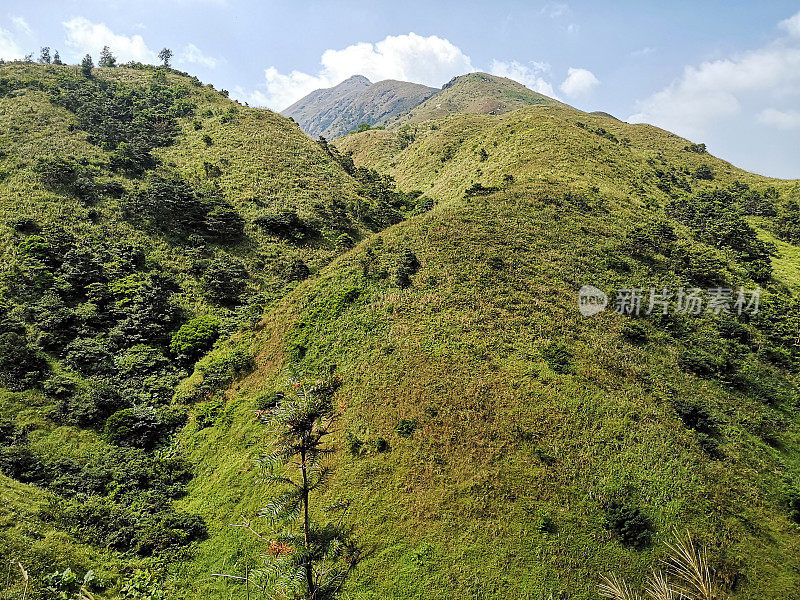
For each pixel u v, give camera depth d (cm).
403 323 3497
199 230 5697
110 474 2625
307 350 3503
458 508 2267
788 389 3491
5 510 2100
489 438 2580
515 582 1995
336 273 4325
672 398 3067
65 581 1880
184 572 2133
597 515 2248
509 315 3575
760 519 2348
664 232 5406
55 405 3008
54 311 3706
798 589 2036
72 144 6412
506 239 4650
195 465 2823
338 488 2412
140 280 4469
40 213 4806
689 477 2488
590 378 3050
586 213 5566
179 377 3609
